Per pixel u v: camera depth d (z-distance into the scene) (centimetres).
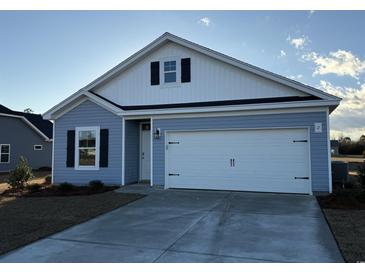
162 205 932
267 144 1148
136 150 1422
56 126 1423
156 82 1377
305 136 1109
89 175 1356
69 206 931
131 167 1373
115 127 1332
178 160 1249
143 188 1246
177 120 1254
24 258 511
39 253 534
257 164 1157
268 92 1232
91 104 1373
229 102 1249
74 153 1383
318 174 1082
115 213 840
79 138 1385
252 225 700
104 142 1342
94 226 711
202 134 1228
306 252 525
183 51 1351
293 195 1075
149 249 548
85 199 1044
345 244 552
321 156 1083
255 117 1160
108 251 541
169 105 1333
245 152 1173
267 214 802
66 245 576
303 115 1109
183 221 744
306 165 1102
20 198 1091
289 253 521
